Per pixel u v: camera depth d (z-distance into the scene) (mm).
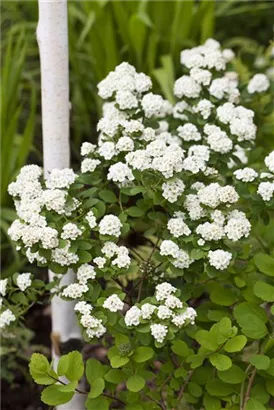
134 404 1388
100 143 1504
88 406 1363
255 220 1513
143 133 1469
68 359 1349
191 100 1601
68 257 1367
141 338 1362
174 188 1387
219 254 1364
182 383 1447
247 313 1423
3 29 2439
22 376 1897
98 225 1394
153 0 2221
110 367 1414
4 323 1480
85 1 2223
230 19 2670
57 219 1393
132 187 1435
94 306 1404
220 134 1498
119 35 2254
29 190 1428
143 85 1543
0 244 2029
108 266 1380
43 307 2084
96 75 2297
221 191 1388
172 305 1332
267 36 2703
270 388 1401
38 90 2395
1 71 2164
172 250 1374
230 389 1412
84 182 1451
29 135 2021
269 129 1762
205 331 1368
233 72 1734
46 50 1548
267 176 1422
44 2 1522
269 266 1431
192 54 1732
